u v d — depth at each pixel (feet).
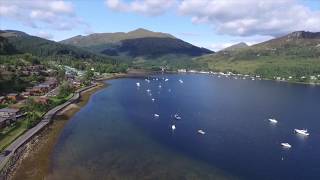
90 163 445.78
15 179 388.16
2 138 505.25
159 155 488.44
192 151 512.63
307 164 487.20
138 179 405.80
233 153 515.09
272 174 445.37
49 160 447.83
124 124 651.66
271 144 571.69
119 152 491.31
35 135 544.21
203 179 417.49
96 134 574.97
